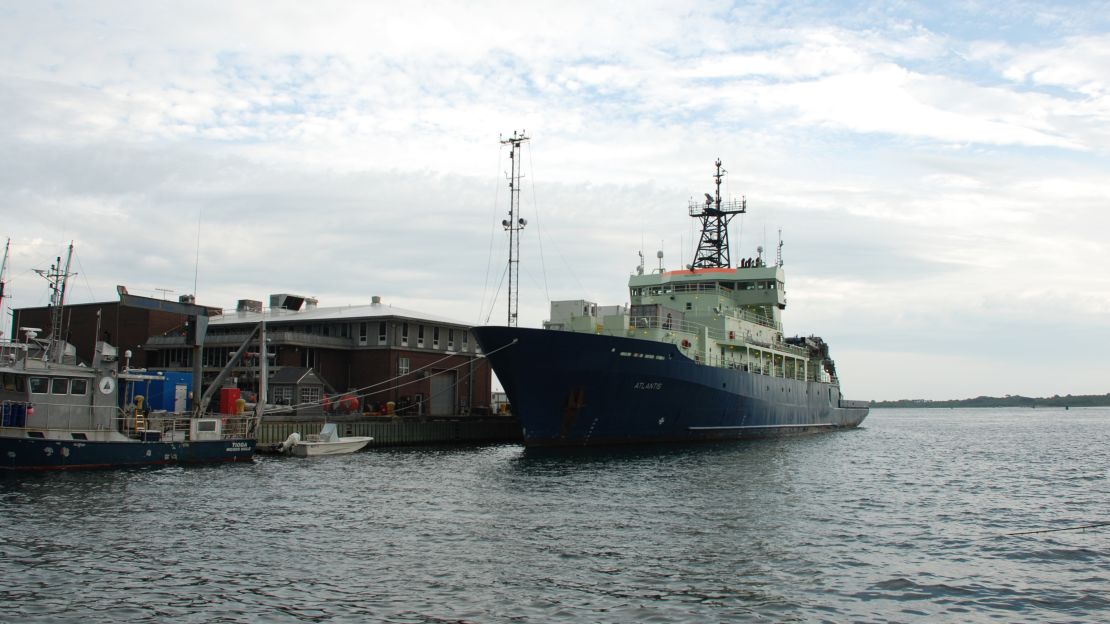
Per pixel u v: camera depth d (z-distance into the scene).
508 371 49.09
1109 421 165.50
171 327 75.88
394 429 59.69
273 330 73.56
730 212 79.25
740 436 63.75
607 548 22.42
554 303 58.22
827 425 86.62
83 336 75.81
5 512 26.53
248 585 18.33
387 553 21.50
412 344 71.69
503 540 23.28
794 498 32.41
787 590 18.64
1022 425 138.25
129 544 22.14
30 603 16.75
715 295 67.06
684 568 20.36
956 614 17.23
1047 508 31.56
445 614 16.48
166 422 45.00
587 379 49.62
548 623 16.03
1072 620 16.97
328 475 38.22
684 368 54.53
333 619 16.08
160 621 15.81
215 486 33.53
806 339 85.38
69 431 38.59
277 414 56.91
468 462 45.22
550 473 39.66
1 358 38.31
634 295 73.31
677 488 34.47
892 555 22.38
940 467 47.91
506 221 59.66
